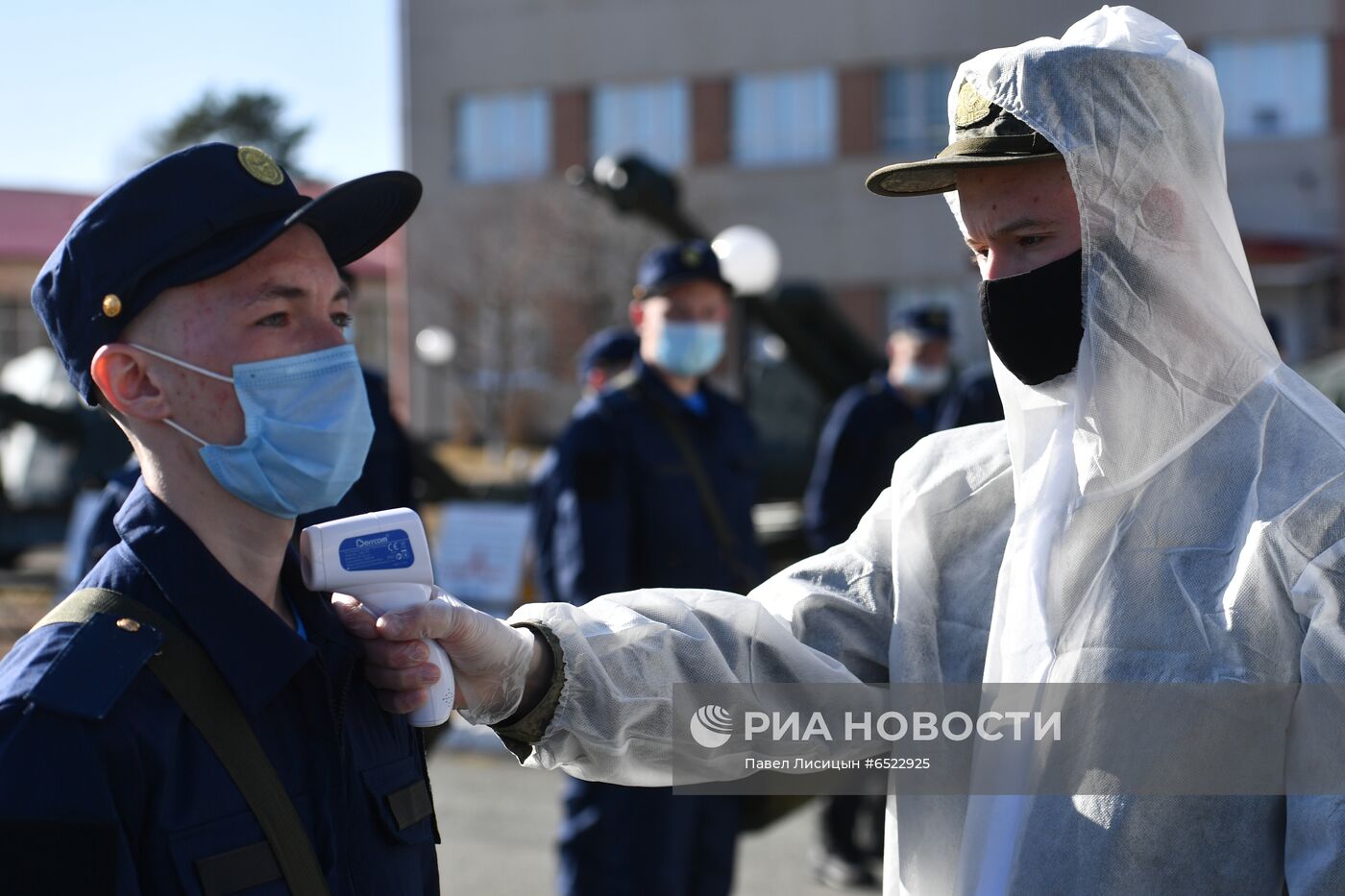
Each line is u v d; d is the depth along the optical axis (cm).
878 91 2503
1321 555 171
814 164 2534
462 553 790
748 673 209
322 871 157
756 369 1001
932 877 198
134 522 162
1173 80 182
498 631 186
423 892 175
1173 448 183
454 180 2747
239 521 167
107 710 145
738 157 2591
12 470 1205
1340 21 2238
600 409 446
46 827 140
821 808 553
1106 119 181
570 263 2562
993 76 188
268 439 162
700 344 448
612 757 206
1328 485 175
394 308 2834
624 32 2641
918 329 620
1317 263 2166
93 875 141
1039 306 190
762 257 787
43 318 166
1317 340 2195
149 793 148
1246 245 2209
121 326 162
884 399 626
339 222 172
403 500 435
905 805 202
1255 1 2267
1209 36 2292
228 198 161
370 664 175
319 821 159
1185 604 179
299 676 164
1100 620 183
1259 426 182
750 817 483
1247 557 176
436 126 2748
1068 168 182
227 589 159
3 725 144
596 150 2672
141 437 165
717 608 211
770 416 987
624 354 743
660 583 443
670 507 443
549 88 2691
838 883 548
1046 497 193
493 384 2605
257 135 4397
